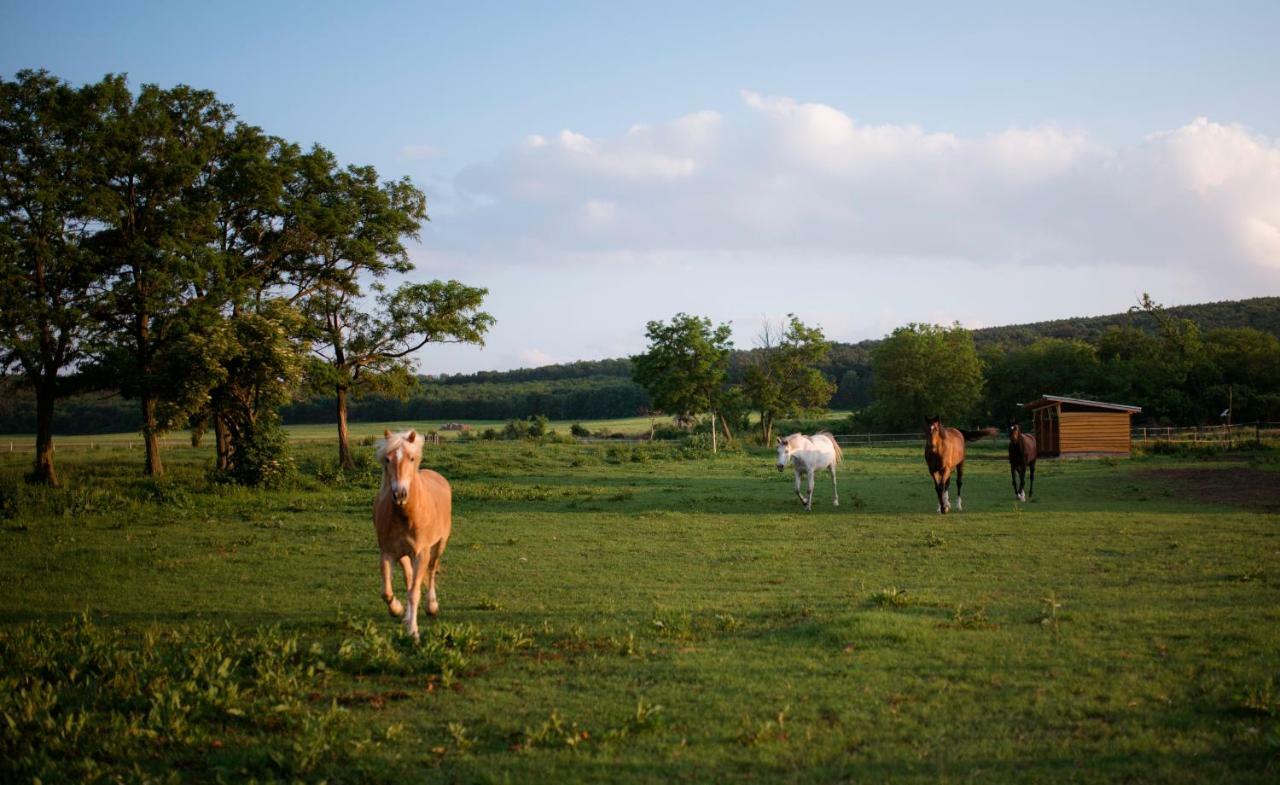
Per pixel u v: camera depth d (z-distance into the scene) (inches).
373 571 433.4
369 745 180.4
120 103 1085.1
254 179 1113.4
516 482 990.4
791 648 253.8
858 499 723.4
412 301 1314.0
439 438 2128.4
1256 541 448.8
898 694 207.9
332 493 878.4
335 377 1221.7
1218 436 1585.9
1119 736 175.9
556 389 4421.8
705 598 346.6
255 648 256.8
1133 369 2107.5
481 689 222.1
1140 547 441.4
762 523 592.7
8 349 1005.2
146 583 404.8
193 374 976.9
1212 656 231.6
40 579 417.7
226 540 552.1
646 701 206.5
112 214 1024.9
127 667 237.3
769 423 2116.1
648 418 3654.0
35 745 186.5
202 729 194.4
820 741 178.4
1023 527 533.6
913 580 373.4
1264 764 159.0
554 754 175.6
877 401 2539.4
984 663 232.1
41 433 1041.5
